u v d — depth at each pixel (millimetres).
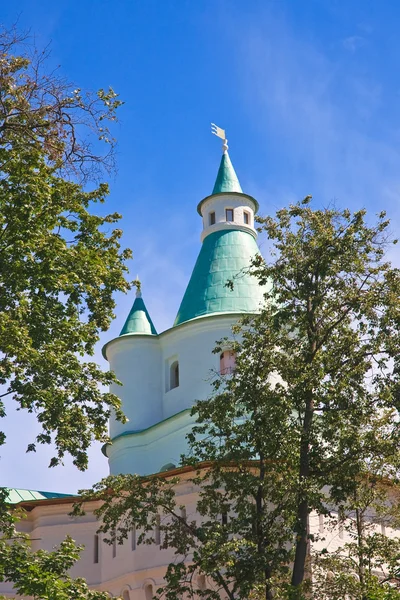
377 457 25234
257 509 25578
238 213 45281
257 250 44438
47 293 25125
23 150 24312
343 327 25969
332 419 24859
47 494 43500
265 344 26375
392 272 25562
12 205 24375
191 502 34438
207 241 44750
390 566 27172
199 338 40812
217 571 24219
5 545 22828
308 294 25984
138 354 42938
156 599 25234
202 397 39531
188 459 26891
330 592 25844
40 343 24547
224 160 47250
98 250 26484
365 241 25969
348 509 27078
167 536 26094
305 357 25875
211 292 42250
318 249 25938
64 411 24094
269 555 24281
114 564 36500
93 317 26031
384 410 25906
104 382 25594
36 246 24234
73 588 22219
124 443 41156
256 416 25672
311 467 25328
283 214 26719
